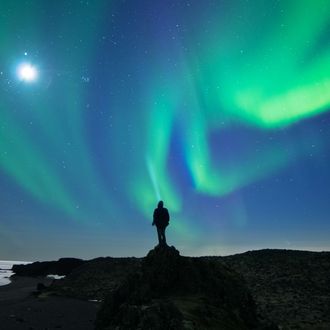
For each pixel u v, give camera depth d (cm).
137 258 6506
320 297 3591
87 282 5028
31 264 9831
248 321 1664
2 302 3344
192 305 1444
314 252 5484
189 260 1941
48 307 2988
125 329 1305
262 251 5803
